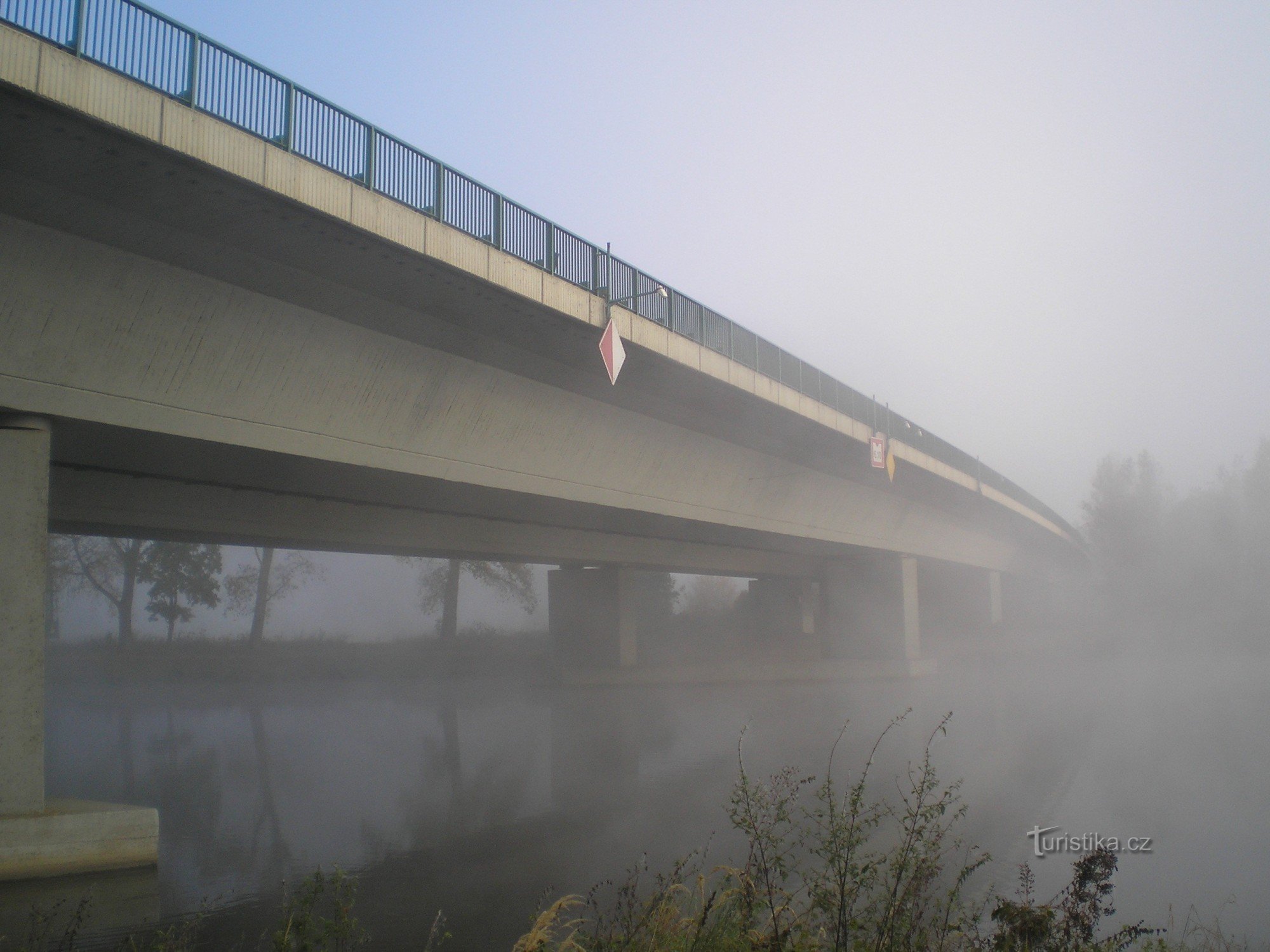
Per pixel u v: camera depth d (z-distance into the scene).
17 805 12.29
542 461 22.75
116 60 11.37
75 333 13.06
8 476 12.84
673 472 28.14
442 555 35.41
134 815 12.52
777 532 35.81
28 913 10.28
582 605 45.62
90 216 12.31
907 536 46.84
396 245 14.73
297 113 13.59
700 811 15.65
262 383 15.66
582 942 6.69
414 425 18.83
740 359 25.48
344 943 7.21
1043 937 6.04
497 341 19.16
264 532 24.97
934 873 6.04
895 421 36.38
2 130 10.78
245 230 13.54
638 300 21.11
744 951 6.10
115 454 17.06
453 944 9.00
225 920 10.05
